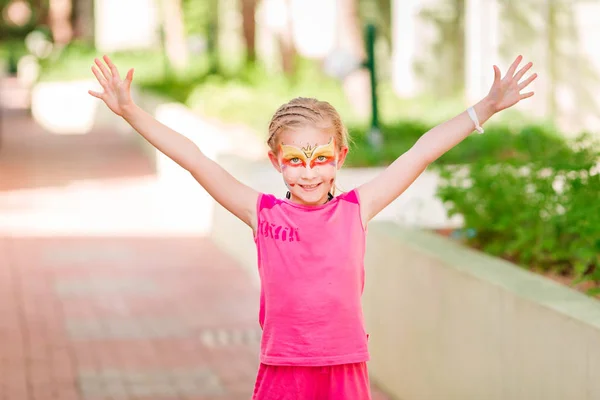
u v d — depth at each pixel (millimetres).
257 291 10109
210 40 37781
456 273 5676
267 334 3863
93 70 3959
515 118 14273
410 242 6441
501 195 6746
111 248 12320
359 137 13812
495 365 5223
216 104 18578
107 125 29469
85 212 15031
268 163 11594
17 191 17109
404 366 6527
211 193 4031
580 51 15195
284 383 3824
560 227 6191
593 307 4633
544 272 6246
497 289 5188
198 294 9969
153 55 38219
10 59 58500
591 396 4316
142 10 48875
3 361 7691
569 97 15477
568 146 8227
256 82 22812
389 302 6781
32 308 9398
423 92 21750
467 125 4043
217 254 12016
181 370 7473
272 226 3887
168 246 12492
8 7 69000
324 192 3920
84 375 7344
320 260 3816
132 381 7203
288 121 3865
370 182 4008
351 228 3885
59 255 11875
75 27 51406
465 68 20859
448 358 5824
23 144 24906
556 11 15734
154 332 8555
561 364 4566
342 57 14508
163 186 17766
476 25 17625
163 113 19109
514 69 4031
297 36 31156
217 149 13797
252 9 26188
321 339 3783
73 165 20844
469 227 6875
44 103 30359
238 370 7469
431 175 10234
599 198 5965
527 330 4879
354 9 18000
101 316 9109
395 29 22531
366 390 3902
